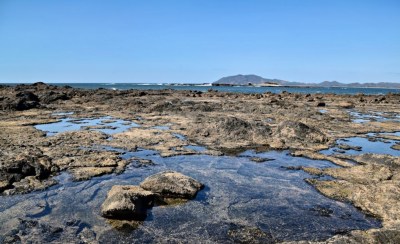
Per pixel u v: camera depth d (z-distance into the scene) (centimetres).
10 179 1413
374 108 5550
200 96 7631
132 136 2434
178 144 2219
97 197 1326
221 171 1698
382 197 1307
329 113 4316
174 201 1308
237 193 1408
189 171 1683
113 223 1121
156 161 1842
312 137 2384
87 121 3325
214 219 1170
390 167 1712
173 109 4322
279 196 1382
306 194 1406
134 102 4944
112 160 1770
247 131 2472
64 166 1652
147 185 1349
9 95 5050
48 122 3173
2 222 1110
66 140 2259
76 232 1058
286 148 2209
